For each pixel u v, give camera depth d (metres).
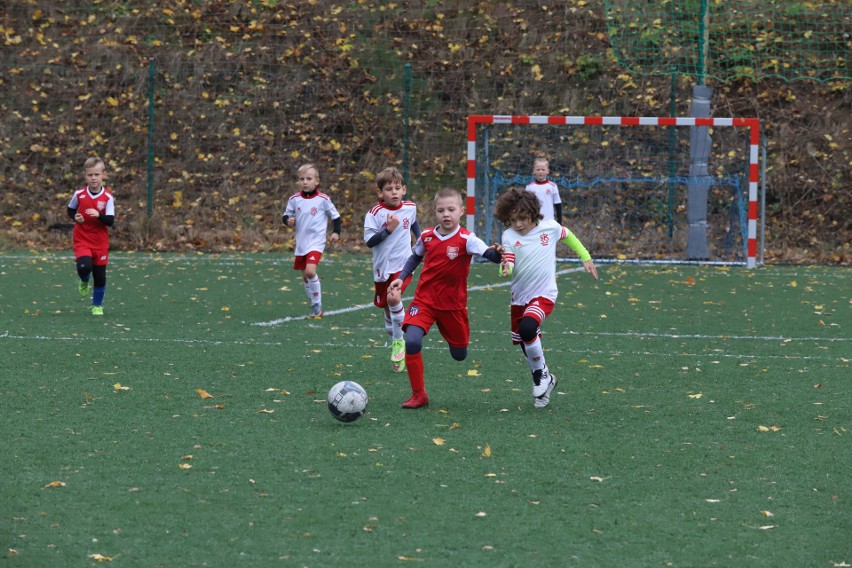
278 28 51.34
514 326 16.36
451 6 51.84
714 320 25.31
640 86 48.06
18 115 47.88
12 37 50.44
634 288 31.45
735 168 44.22
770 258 40.69
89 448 13.23
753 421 15.14
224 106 48.78
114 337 21.83
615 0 50.50
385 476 12.15
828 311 26.92
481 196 45.22
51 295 28.45
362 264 37.28
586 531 10.34
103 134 47.81
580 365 19.48
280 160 47.25
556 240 16.08
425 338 22.47
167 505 11.01
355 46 50.50
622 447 13.61
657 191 44.06
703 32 42.97
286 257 39.16
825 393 17.09
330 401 14.51
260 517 10.66
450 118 48.31
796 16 49.16
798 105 46.56
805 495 11.62
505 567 9.36
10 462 12.54
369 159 47.38
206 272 34.25
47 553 9.58
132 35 51.19
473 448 13.46
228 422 14.70
